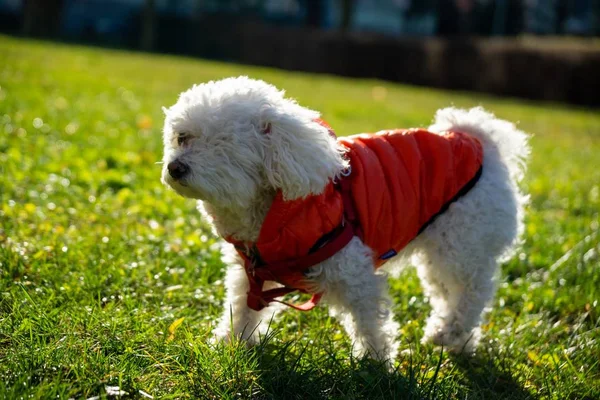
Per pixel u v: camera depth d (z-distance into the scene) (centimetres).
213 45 3281
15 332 320
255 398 306
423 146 374
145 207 562
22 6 3425
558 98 2516
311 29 3166
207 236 516
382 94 1989
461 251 379
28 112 896
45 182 585
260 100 328
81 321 339
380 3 5062
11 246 422
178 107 330
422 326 423
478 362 387
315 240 329
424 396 318
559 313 454
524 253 546
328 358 340
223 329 366
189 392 298
